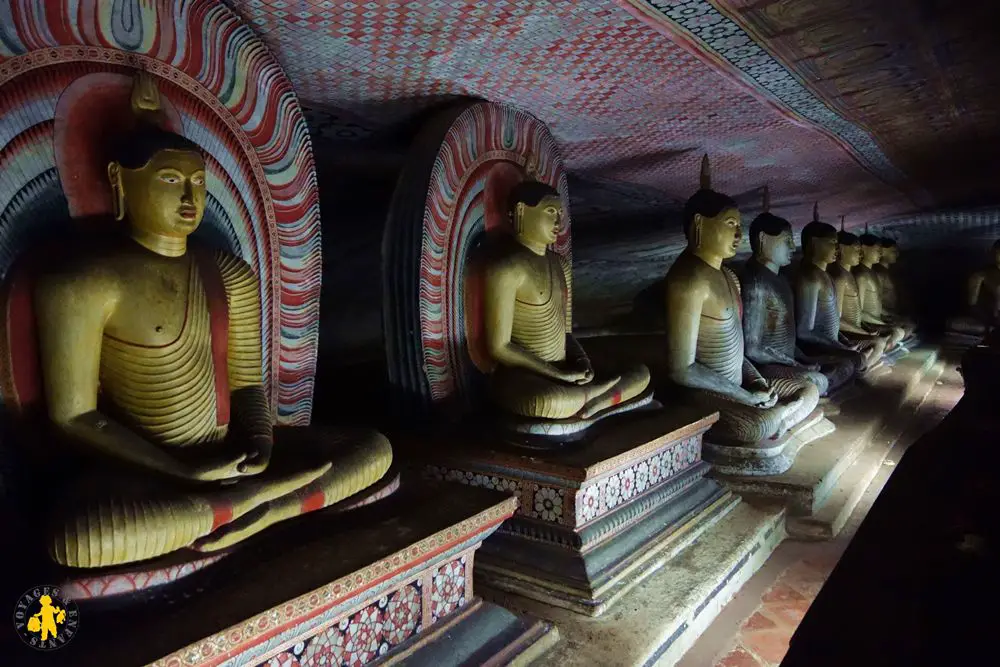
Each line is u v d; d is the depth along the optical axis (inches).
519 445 163.3
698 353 229.6
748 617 164.2
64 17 102.3
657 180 278.7
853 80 182.1
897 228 583.5
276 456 120.7
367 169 221.6
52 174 104.8
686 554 173.9
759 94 186.5
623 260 409.1
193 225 108.8
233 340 123.2
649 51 150.6
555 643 133.6
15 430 101.2
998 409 175.0
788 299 286.2
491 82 165.9
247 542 105.8
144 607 90.6
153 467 100.0
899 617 90.5
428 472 173.9
